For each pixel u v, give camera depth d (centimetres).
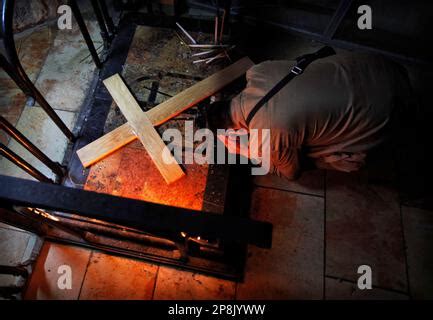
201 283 222
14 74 172
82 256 225
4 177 107
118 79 267
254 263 228
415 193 249
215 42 289
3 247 229
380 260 231
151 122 250
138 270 223
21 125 267
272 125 171
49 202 104
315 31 310
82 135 252
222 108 198
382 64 177
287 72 180
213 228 102
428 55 293
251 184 249
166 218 103
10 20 155
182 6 326
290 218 241
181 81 273
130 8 319
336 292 222
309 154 217
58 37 308
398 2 267
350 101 166
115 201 105
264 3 305
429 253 233
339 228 239
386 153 260
